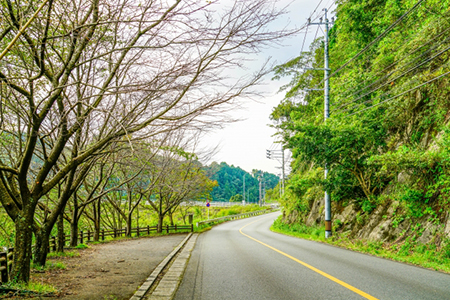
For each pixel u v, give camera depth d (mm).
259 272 7898
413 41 14398
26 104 7469
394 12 16766
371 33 21344
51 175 13844
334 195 16250
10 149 10180
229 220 46688
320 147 14398
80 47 6344
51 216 9391
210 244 15703
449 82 12930
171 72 6266
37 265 9094
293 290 5977
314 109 29812
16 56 6934
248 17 5664
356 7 20734
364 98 17391
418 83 14250
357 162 14734
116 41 6898
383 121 15703
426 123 13758
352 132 13961
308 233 20562
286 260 9773
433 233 9852
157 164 15648
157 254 12352
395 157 11109
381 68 17047
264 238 18656
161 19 5547
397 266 8414
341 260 9594
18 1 5434
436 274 7266
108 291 6246
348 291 5762
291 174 38375
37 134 6332
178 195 26188
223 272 8055
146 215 40375
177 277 7590
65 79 6316
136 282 7105
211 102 6617
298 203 24609
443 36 12805
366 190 14680
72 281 7219
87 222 29266
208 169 25875
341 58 26453
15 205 6789
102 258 11227
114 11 5988
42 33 5801
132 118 7531
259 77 6410
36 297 5695
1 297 5570
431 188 10797
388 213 12906
